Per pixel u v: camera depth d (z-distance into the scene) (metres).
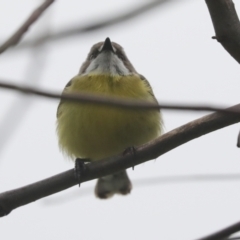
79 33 4.41
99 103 4.85
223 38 7.71
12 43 4.50
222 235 6.91
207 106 4.98
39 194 10.30
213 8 7.58
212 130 8.94
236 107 7.72
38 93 4.43
